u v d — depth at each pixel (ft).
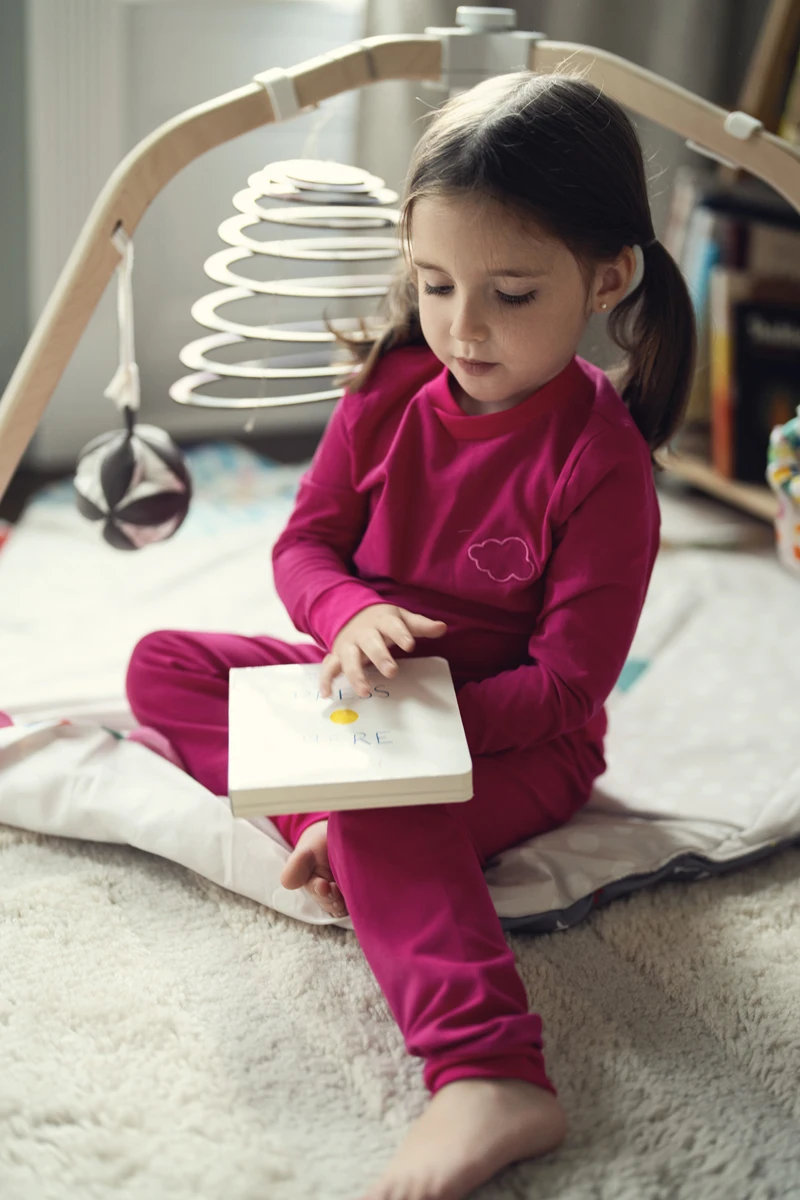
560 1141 2.51
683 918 3.30
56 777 3.45
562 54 3.62
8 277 6.21
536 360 2.95
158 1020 2.82
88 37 5.86
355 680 2.90
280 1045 2.78
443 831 2.85
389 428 3.36
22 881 3.29
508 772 3.29
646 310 3.27
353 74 3.51
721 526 5.98
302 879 3.01
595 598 3.07
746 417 5.89
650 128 6.18
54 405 6.39
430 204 2.79
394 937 2.70
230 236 3.46
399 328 3.43
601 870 3.31
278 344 6.86
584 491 3.06
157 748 3.61
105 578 5.16
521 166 2.73
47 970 2.96
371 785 2.65
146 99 6.18
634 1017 2.94
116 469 3.73
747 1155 2.53
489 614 3.26
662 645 4.83
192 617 4.86
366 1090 2.66
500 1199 2.38
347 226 3.59
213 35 6.20
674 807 3.69
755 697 4.46
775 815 3.61
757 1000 3.00
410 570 3.29
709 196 5.95
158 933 3.13
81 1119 2.53
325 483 3.47
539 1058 2.52
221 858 3.25
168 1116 2.55
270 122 3.47
